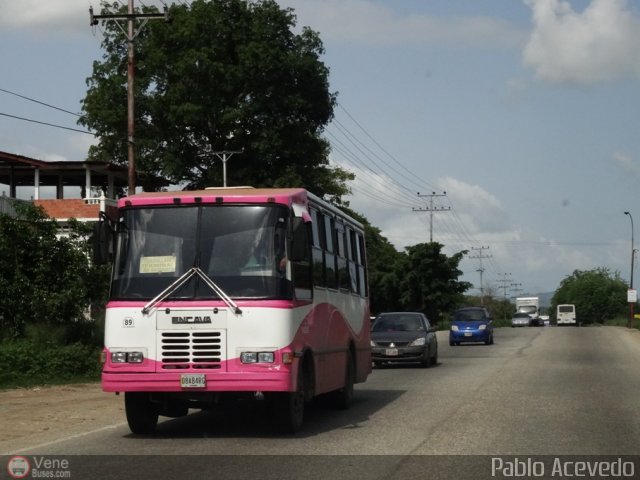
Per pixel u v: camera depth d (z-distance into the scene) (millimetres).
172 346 11305
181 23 51594
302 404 12258
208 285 11430
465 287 70875
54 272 24844
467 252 71188
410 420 13469
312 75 53938
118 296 11555
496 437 11508
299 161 55469
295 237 11492
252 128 54281
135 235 11820
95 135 53750
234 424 13328
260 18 53562
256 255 11562
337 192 65312
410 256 70188
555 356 30969
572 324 108812
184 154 54812
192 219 11773
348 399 15352
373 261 72438
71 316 24828
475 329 40594
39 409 15547
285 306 11367
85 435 12180
